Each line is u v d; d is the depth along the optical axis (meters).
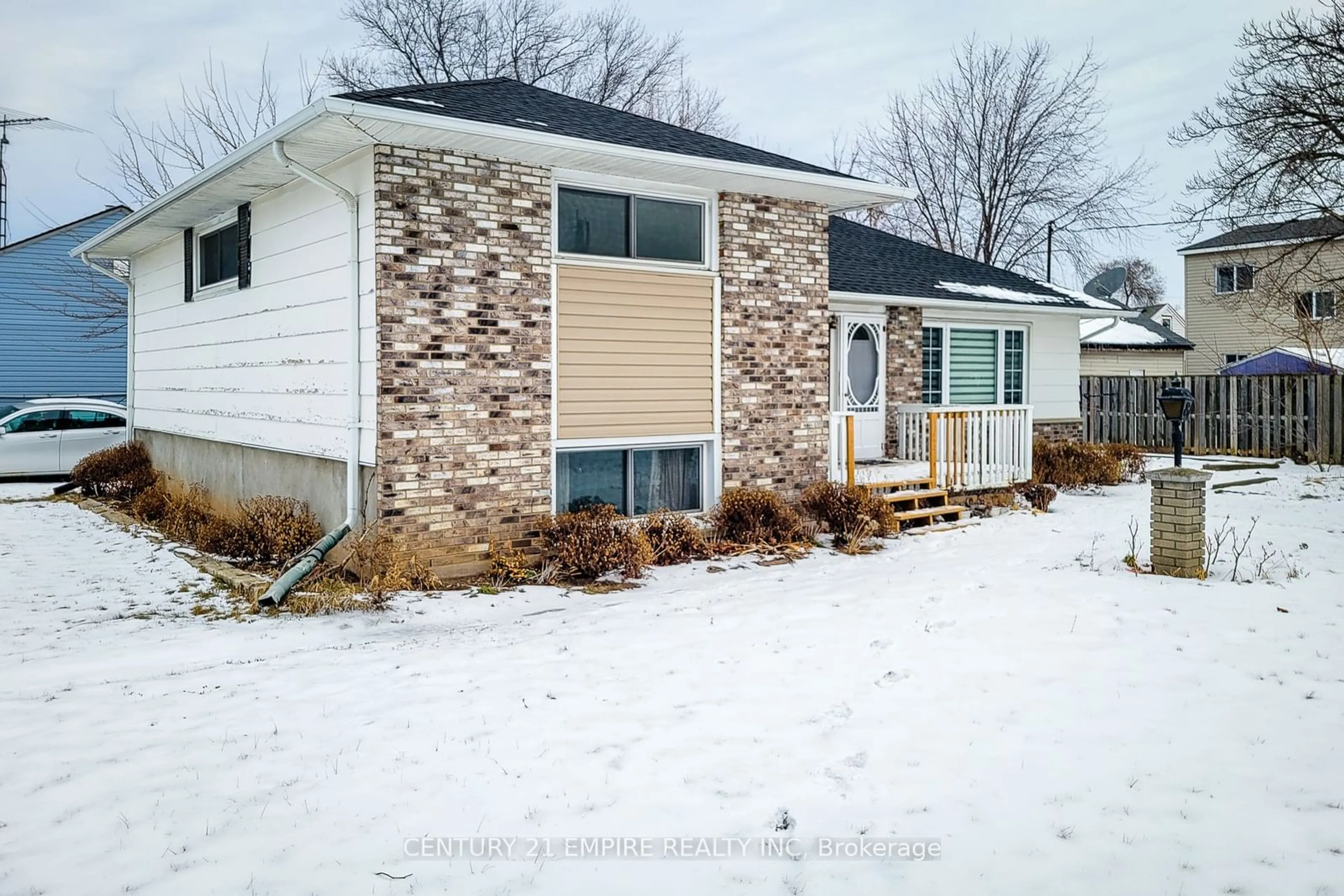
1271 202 17.72
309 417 10.10
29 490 17.16
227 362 12.34
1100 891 3.51
